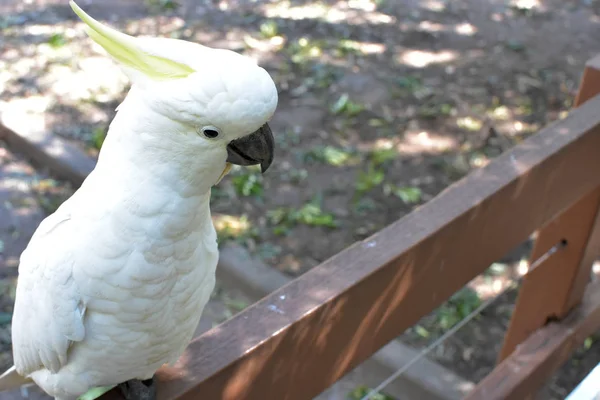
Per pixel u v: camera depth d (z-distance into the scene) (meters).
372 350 1.86
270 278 3.89
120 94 5.23
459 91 5.50
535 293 2.83
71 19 6.07
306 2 6.55
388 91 5.46
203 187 1.28
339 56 5.82
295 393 1.72
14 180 4.50
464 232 1.91
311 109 5.23
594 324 2.92
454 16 6.47
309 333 1.66
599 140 2.23
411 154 4.89
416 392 3.48
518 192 2.01
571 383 3.67
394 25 6.29
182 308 1.43
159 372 1.57
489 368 3.66
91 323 1.40
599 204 2.49
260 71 1.20
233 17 6.26
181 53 1.19
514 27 6.35
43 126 4.84
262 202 4.46
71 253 1.33
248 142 1.26
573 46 6.11
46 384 1.62
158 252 1.30
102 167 1.29
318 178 4.66
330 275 1.71
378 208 4.47
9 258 3.99
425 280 1.88
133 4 6.34
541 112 5.33
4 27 5.89
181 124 1.18
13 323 1.58
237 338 1.58
